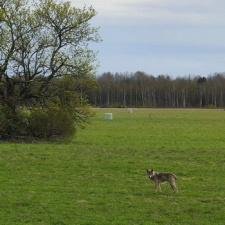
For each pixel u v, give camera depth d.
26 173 45.03
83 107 74.69
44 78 72.44
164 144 74.94
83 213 30.91
